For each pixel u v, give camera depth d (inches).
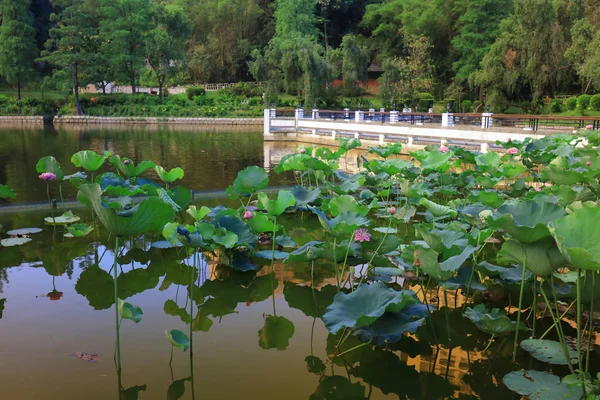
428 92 1272.1
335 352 115.8
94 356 110.7
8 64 1427.2
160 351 113.8
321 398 96.9
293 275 167.8
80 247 193.0
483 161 256.7
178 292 151.3
